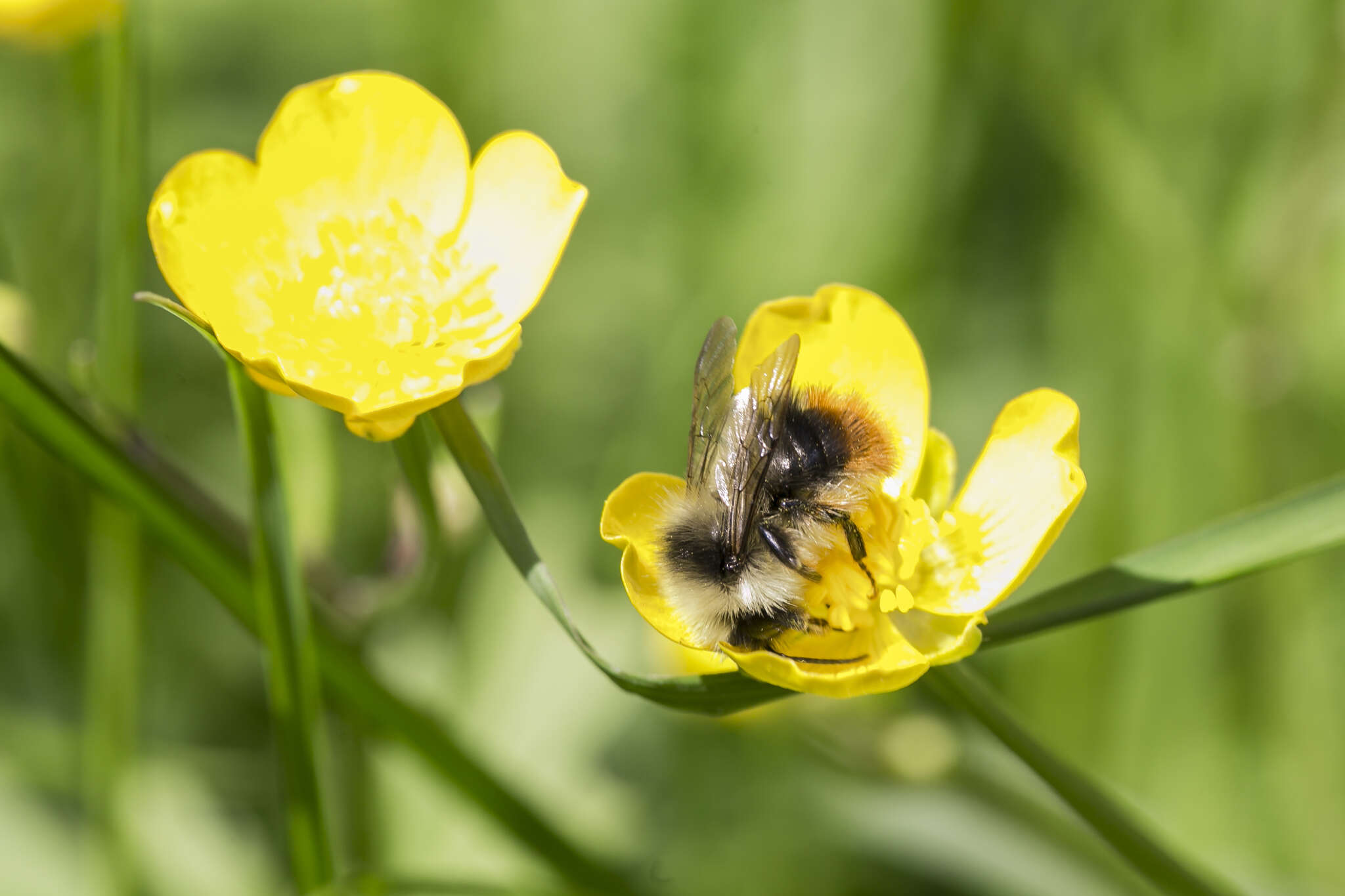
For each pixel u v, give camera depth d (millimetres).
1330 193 282
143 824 282
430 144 241
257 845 285
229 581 248
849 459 240
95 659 267
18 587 284
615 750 287
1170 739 288
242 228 240
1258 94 291
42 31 263
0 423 280
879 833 278
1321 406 288
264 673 298
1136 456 295
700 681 230
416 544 255
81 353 253
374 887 246
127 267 253
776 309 241
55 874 275
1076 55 298
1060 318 303
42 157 292
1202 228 292
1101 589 234
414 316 239
